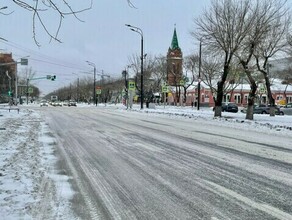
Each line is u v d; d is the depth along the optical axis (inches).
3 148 498.9
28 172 347.3
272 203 260.5
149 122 1085.8
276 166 394.9
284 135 741.9
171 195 280.2
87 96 5017.2
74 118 1247.5
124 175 347.3
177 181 324.2
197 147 538.9
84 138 647.1
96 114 1569.9
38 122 1023.0
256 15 1189.7
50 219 221.8
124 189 296.5
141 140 621.3
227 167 387.5
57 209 241.1
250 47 1208.8
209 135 716.0
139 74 2982.3
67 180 324.2
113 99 5014.8
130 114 1600.6
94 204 255.0
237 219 227.1
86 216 229.8
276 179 334.0
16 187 291.1
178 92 3432.6
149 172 360.5
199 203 259.9
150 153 479.8
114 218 227.5
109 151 496.4
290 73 2145.7
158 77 3053.6
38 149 501.4
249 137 691.4
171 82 3144.7
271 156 462.0
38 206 245.9
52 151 490.9
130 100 2373.3
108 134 718.5
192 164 402.9
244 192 289.3
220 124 1024.9
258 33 1179.3
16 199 259.4
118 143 580.7
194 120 1195.9
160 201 264.7
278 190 296.2
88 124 978.7
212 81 2696.9
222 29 1219.2
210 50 1317.7
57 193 279.4
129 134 721.6
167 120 1191.6
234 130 844.6
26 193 275.3
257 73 1766.7
